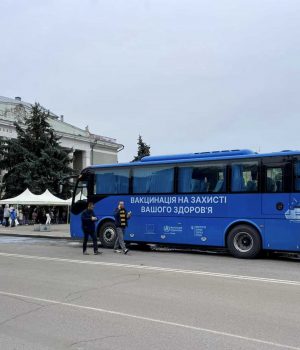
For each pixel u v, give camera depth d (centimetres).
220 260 1482
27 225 4100
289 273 1182
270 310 742
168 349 539
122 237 1684
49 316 697
